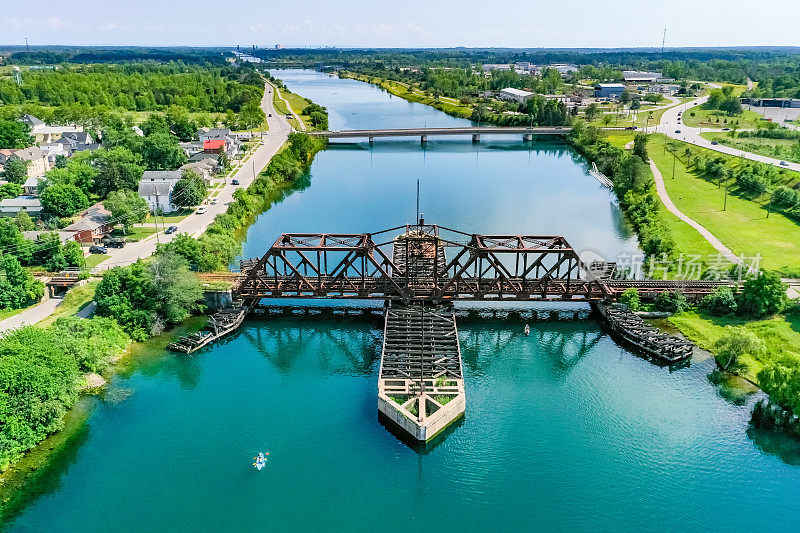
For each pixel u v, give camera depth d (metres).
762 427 71.62
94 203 156.25
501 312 102.62
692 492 62.44
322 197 177.00
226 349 91.94
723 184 171.62
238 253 128.75
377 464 66.81
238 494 62.28
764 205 151.50
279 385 82.12
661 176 184.38
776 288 93.06
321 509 60.56
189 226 139.88
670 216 145.50
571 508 60.66
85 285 103.88
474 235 98.12
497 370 85.44
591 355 89.25
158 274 95.31
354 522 59.06
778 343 86.06
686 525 58.50
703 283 102.69
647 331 90.38
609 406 76.50
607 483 63.78
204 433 71.44
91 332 83.50
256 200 163.38
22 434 66.31
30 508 60.19
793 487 63.06
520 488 63.38
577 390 80.19
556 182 194.38
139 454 67.75
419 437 68.06
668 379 82.12
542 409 76.25
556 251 95.12
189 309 98.94
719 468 65.62
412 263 110.88
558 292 98.38
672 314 97.00
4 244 110.81
